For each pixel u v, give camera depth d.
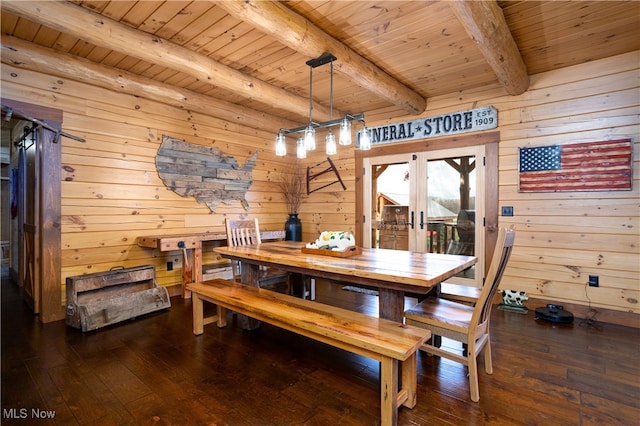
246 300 2.43
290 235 5.29
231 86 3.46
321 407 1.83
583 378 2.13
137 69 3.45
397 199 4.66
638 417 1.73
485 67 3.40
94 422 1.69
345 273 2.08
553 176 3.45
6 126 4.87
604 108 3.19
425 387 2.05
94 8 2.43
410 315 2.15
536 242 3.56
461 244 4.11
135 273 3.51
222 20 2.57
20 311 3.42
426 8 2.38
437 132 4.24
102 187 3.51
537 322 3.18
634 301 3.07
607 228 3.19
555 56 3.15
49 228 3.13
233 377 2.15
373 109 4.86
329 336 1.85
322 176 5.54
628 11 2.42
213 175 4.59
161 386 2.03
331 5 2.35
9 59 2.79
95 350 2.53
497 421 1.71
